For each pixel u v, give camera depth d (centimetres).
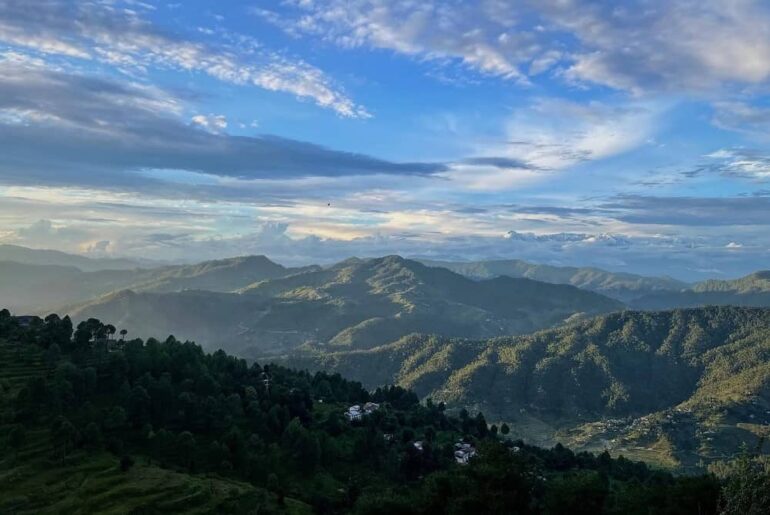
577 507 9538
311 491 15800
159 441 15812
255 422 18288
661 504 9288
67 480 13475
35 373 18112
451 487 10144
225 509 13400
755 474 6166
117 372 18425
